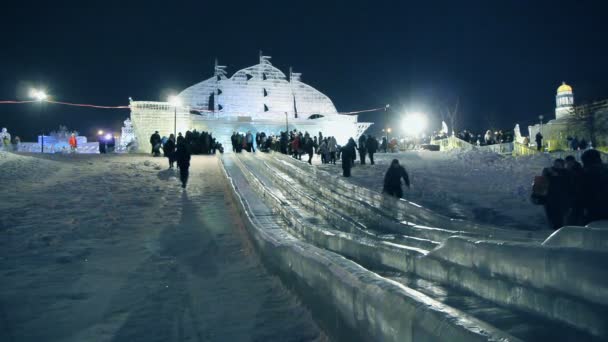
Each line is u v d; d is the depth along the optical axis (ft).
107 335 15.85
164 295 20.39
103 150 113.80
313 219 38.50
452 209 42.65
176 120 141.90
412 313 9.23
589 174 22.25
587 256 8.82
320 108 171.53
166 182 61.31
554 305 9.36
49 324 16.99
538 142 103.04
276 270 21.91
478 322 8.16
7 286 21.84
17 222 36.88
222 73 163.22
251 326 16.06
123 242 31.76
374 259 20.33
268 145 107.55
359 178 63.05
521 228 34.65
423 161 84.94
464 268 13.46
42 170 65.57
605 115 121.49
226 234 34.22
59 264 25.96
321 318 14.92
